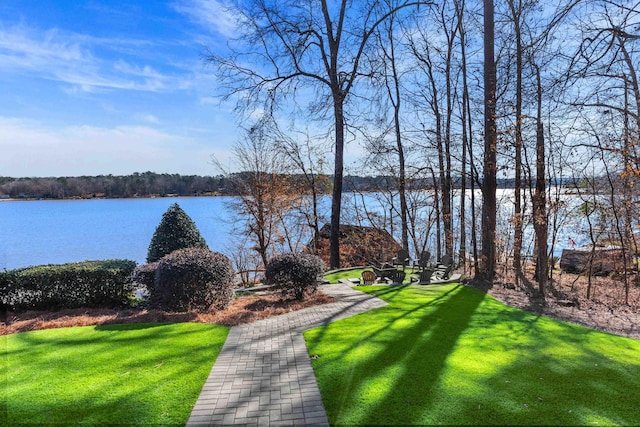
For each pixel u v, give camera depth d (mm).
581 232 10531
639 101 7695
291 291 8656
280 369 4746
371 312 7422
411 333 6059
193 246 9594
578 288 10758
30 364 4887
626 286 9148
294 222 19422
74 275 7840
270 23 15445
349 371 4660
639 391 4180
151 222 26156
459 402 3926
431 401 3945
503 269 12781
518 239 11195
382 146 18312
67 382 4391
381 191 19703
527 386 4273
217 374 4605
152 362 4961
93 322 6715
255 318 7035
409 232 18594
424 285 10711
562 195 9805
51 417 3688
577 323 6902
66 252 17844
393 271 11289
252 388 4258
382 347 5441
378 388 4219
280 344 5637
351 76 16500
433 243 18453
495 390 4180
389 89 19281
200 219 23938
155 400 4004
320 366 4824
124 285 8031
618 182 10047
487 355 5160
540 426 3518
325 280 11375
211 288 7500
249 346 5555
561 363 4914
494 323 6723
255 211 16828
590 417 3668
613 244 10922
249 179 17172
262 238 16969
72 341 5734
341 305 8055
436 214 16781
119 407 3871
